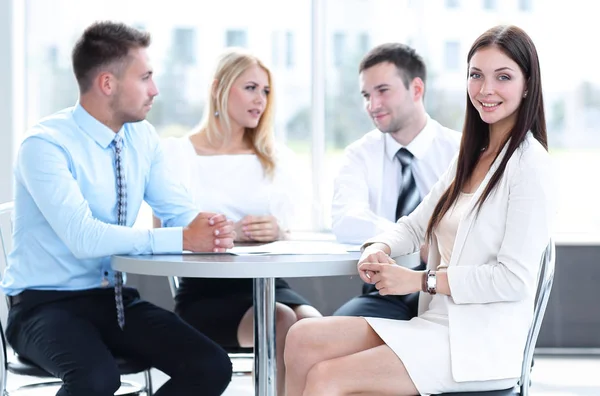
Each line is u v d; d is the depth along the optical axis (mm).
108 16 5652
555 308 5730
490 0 5715
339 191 3848
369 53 3908
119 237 2902
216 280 3762
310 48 5699
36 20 5648
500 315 2525
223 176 3996
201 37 5676
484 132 2785
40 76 5688
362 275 2646
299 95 5730
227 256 2807
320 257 2756
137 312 3104
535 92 2648
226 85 3967
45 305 3053
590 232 5828
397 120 3836
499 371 2492
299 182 4121
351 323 2656
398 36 5707
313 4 5664
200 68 5695
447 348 2523
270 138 4055
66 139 3086
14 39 5512
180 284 3857
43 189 2971
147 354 3023
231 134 4027
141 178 3301
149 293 5590
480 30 5715
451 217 2756
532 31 5730
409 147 3891
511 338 2520
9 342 3074
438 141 3906
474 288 2514
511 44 2639
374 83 3832
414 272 2594
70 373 2748
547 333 5746
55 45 5672
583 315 5727
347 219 3559
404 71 3824
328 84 5730
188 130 5719
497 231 2582
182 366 2961
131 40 3123
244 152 4047
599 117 5773
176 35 5672
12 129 5520
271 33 5695
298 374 2650
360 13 5695
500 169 2598
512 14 5719
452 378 2500
